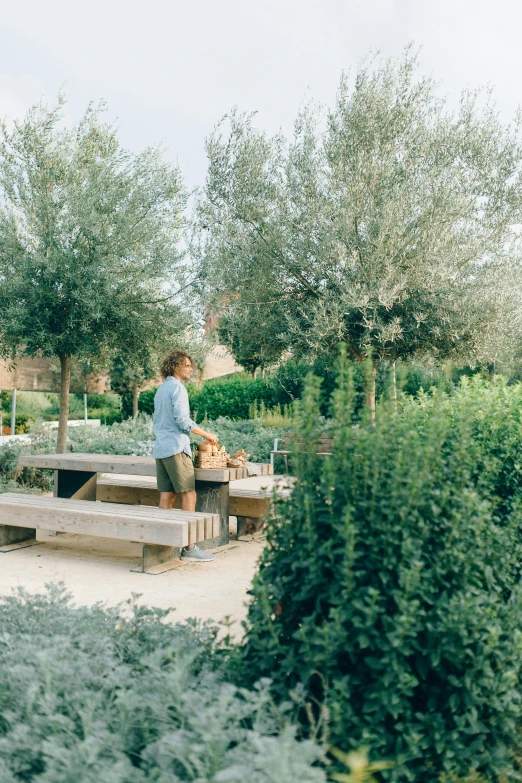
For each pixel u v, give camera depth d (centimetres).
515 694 227
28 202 984
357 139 1054
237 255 1077
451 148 1059
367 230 980
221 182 1116
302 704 219
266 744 177
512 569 285
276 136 1136
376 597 215
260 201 1106
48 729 205
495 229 1043
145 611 321
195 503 644
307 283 1067
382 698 212
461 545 231
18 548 644
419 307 1000
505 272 1016
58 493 772
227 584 515
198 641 288
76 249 932
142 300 975
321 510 241
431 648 220
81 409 2181
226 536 668
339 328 973
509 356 1138
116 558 608
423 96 1088
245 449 1340
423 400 455
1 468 991
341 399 250
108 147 1054
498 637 232
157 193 991
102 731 197
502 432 379
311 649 231
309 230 1023
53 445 1105
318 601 233
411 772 211
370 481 234
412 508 231
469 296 1000
